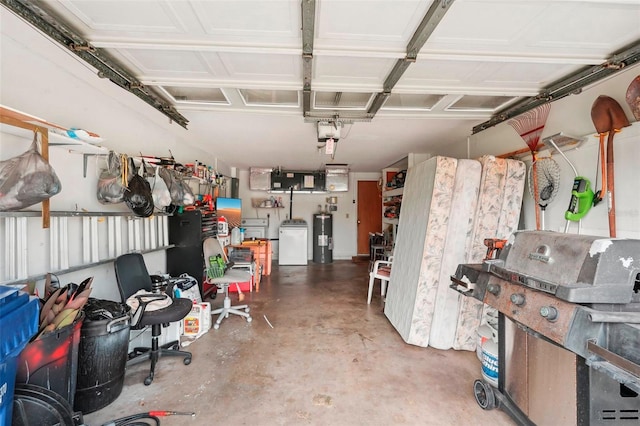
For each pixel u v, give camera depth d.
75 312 1.52
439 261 2.70
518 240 1.61
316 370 2.29
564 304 1.17
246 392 2.00
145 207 2.43
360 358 2.48
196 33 1.62
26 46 1.68
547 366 1.44
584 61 1.84
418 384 2.11
